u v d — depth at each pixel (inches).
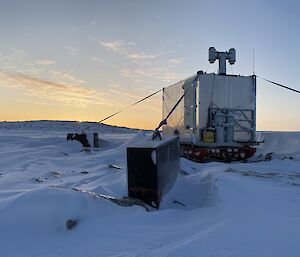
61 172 364.5
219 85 481.7
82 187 257.6
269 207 180.2
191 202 248.5
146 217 179.0
